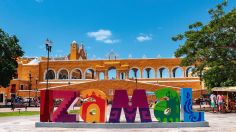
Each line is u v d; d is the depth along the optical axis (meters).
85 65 98.12
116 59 96.88
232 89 36.94
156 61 95.62
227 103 39.28
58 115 20.75
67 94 20.95
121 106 20.45
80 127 19.92
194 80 88.50
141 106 20.42
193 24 40.84
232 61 37.97
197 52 38.62
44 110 21.02
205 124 20.42
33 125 21.98
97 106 20.66
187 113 20.80
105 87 82.56
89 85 83.00
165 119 20.39
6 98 84.12
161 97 20.61
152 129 18.86
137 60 96.25
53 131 18.05
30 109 52.03
